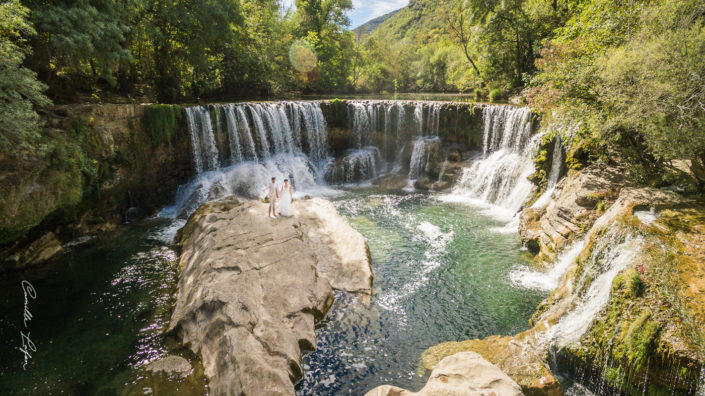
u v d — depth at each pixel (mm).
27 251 14328
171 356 9461
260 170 24172
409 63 80812
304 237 14883
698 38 10398
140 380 8727
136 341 10195
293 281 11773
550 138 17188
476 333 10820
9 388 8617
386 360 9711
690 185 11961
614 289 8750
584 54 15180
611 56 12844
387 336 10664
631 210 10875
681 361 7031
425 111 27766
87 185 16719
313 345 9961
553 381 8164
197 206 20469
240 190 22641
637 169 13625
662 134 11070
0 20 11570
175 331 10414
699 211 10594
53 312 11594
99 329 10750
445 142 27219
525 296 12500
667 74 10727
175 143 21781
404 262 14977
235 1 28688
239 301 10242
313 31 52250
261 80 38531
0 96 11703
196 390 8352
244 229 14516
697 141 10539
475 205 22109
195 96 32188
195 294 11117
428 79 72500
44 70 18797
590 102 13859
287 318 10344
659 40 11125
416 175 27328
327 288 12180
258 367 8266
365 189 25969
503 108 23828
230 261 12125
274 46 42625
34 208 13938
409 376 9141
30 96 13031
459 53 60312
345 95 54031
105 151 17438
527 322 11203
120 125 18500
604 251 10320
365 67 71812
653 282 8469
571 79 14133
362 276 13398
